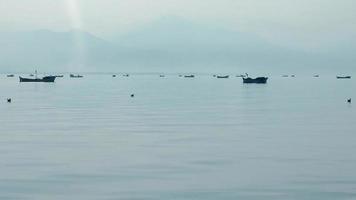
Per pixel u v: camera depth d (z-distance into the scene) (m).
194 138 37.12
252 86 172.62
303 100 90.00
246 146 33.06
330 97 101.00
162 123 48.19
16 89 139.38
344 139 36.38
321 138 36.97
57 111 63.53
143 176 24.30
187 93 117.00
